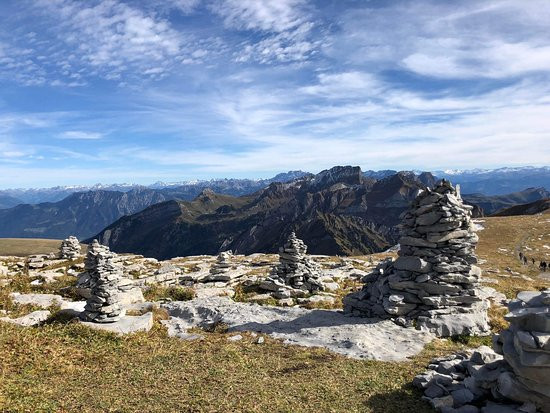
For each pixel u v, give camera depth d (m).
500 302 27.05
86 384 13.61
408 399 12.55
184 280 38.09
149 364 15.63
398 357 16.48
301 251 35.00
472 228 21.81
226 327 21.19
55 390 12.98
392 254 74.75
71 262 48.25
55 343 17.36
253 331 20.23
